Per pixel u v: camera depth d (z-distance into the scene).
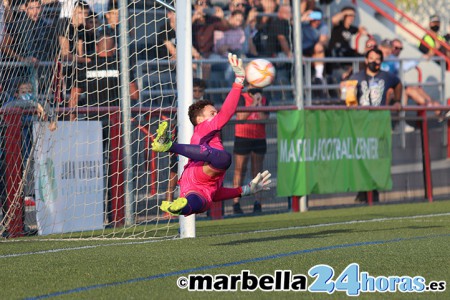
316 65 48.31
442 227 31.16
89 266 21.92
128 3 36.69
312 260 22.28
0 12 33.94
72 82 33.78
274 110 39.66
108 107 34.72
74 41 33.81
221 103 42.22
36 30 33.78
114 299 17.14
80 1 34.06
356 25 55.31
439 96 55.19
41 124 32.94
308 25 49.56
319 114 41.34
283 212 40.56
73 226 33.62
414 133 45.22
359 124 42.88
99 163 34.44
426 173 45.66
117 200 34.84
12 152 33.00
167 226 33.06
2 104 33.34
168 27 37.78
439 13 59.81
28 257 24.58
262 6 43.59
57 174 33.28
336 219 36.06
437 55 56.16
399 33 60.34
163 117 36.59
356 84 43.66
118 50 34.81
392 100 46.00
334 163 41.91
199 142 23.52
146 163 35.50
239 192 24.11
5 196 32.78
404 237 27.83
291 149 40.44
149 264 22.02
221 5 42.75
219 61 41.41
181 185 23.47
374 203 43.91
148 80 34.09
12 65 33.72
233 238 28.61
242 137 38.81
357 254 23.42
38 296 17.64
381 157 43.84
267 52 43.56
